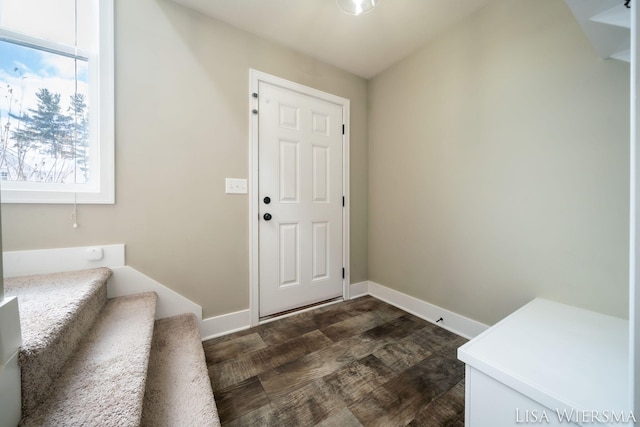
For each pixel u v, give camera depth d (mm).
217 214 1680
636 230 533
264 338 1651
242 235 1778
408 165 2064
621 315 1091
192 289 1607
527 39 1354
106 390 719
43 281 1136
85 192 1301
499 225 1495
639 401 533
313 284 2150
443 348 1536
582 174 1188
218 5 1538
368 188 2494
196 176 1601
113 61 1344
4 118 1184
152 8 1452
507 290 1469
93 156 1355
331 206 2240
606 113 1116
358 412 1075
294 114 1999
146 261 1466
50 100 1270
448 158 1761
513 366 790
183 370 1072
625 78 1066
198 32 1586
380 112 2324
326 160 2203
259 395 1161
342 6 1443
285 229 1982
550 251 1296
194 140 1588
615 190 1101
